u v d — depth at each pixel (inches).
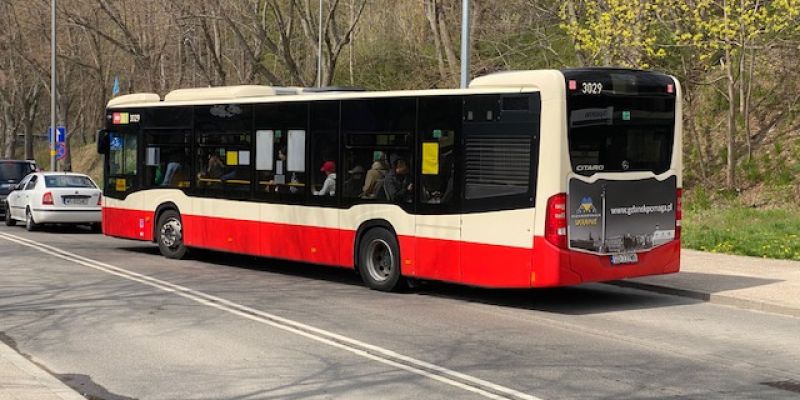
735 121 1119.0
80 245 866.1
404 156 554.6
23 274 641.6
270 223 651.5
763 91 1130.7
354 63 1748.3
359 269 586.9
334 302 527.8
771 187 1002.1
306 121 621.3
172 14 1393.9
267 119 653.9
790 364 369.1
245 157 674.8
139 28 1689.2
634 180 512.1
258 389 322.7
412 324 457.4
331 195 603.2
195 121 724.0
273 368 356.2
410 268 551.5
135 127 783.7
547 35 1339.8
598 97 496.4
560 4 1163.3
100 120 1887.3
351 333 430.6
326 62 1573.6
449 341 412.8
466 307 515.2
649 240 521.0
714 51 1031.6
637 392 319.0
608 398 310.3
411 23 1678.2
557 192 481.4
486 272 509.4
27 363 351.3
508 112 499.2
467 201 518.9
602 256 499.2
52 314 479.2
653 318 482.0
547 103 483.8
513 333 434.6
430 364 363.6
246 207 673.0
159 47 1676.9
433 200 537.6
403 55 1690.5
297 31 1761.8
